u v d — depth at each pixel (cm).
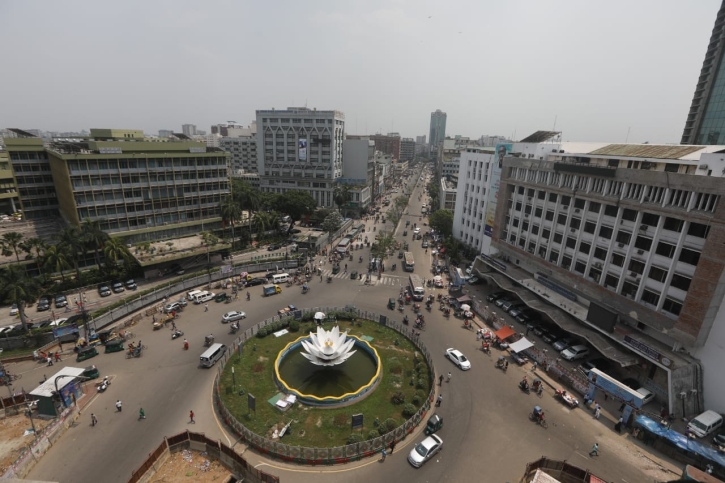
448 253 10006
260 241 11006
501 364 5219
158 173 9000
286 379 4878
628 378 4878
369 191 17400
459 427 4103
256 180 17175
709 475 3316
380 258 9344
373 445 3716
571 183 5884
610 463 3703
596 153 6756
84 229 7438
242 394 4491
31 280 5719
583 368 5122
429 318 6669
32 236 8738
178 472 3397
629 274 4941
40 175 9938
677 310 4403
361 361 5350
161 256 8094
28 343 5419
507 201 7456
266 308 6919
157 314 6562
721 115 11519
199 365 5116
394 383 4797
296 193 12444
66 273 7862
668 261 4478
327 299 7381
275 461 3622
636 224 4819
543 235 6550
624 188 4988
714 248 3941
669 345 4556
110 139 10850
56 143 9744
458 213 11375
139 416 4138
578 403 4538
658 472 3616
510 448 3844
